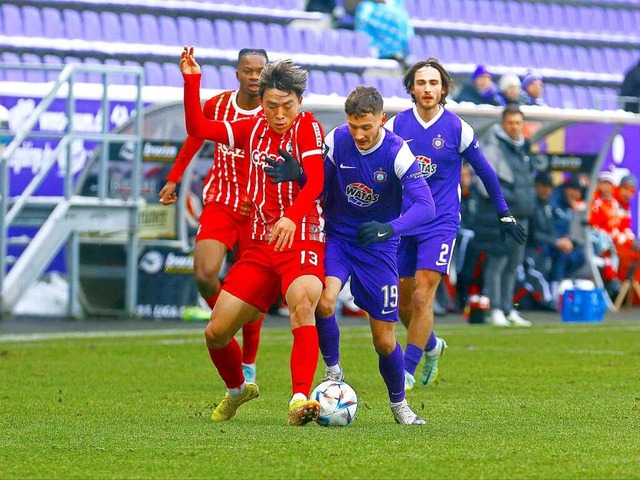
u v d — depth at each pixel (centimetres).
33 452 1817
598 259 6156
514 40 8331
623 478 1600
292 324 2097
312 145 2070
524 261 5800
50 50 6450
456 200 2884
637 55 8844
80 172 5219
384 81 7225
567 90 8075
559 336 4384
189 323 4966
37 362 3362
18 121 5112
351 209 2181
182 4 7150
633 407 2447
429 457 1766
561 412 2361
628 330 4706
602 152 5906
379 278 2159
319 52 7444
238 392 2206
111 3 6931
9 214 4734
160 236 5172
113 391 2730
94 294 5166
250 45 7269
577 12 8800
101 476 1614
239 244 2895
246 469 1661
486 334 4453
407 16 7344
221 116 2864
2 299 4709
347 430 2067
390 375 2180
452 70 7700
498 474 1627
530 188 4906
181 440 1938
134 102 5219
